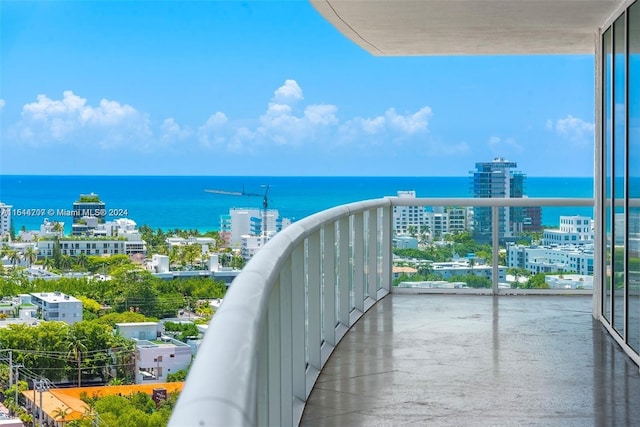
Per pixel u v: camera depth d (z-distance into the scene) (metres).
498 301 8.40
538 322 7.14
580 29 7.44
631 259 5.93
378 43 8.44
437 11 6.76
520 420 4.15
